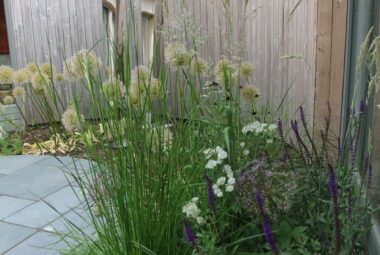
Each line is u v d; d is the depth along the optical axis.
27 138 2.89
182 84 1.26
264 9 2.55
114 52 1.04
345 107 1.53
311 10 1.83
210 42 2.99
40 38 3.33
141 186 0.98
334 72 1.63
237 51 1.44
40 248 1.44
